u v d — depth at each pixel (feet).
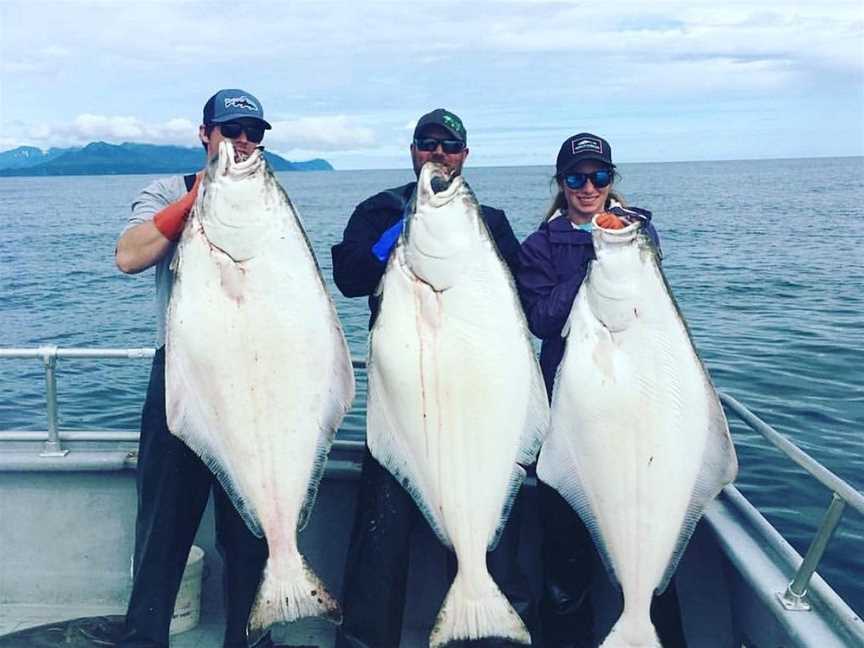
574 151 10.02
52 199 320.70
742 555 8.86
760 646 9.02
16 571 11.28
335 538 10.91
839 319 42.78
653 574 8.57
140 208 9.45
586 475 8.78
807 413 25.77
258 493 8.63
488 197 209.67
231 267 8.36
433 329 8.52
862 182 300.81
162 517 9.09
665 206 165.17
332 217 142.82
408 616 10.75
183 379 8.55
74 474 11.16
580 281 9.41
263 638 9.51
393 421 8.84
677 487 8.54
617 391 8.50
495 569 9.32
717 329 40.83
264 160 8.39
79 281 76.74
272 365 8.51
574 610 9.72
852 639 7.34
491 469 8.64
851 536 17.43
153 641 9.09
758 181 327.88
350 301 51.06
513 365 8.63
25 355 10.78
